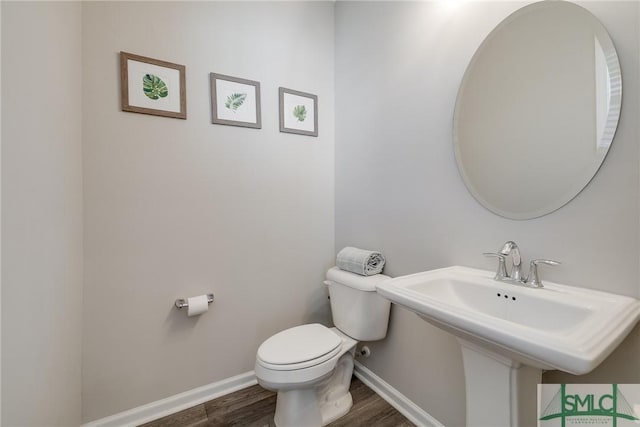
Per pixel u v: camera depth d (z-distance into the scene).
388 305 1.53
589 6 0.85
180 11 1.48
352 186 1.86
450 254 1.27
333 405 1.49
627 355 0.79
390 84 1.56
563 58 0.91
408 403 1.46
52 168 0.95
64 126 1.06
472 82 1.17
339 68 1.96
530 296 0.88
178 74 1.47
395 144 1.54
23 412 0.76
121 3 1.34
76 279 1.20
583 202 0.87
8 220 0.69
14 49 0.72
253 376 1.72
